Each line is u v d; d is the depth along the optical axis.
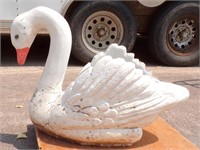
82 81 2.96
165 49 5.62
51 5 5.14
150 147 3.08
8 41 6.55
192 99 4.40
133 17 5.47
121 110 2.94
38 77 4.93
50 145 3.02
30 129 3.51
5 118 3.73
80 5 5.32
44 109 3.06
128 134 2.98
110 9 5.37
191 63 5.74
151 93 2.96
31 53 6.02
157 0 5.45
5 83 4.68
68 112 2.97
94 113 2.93
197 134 3.61
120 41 5.50
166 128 3.39
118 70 2.93
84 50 5.40
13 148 3.21
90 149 3.01
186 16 5.61
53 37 3.11
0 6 5.02
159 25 5.56
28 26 3.12
